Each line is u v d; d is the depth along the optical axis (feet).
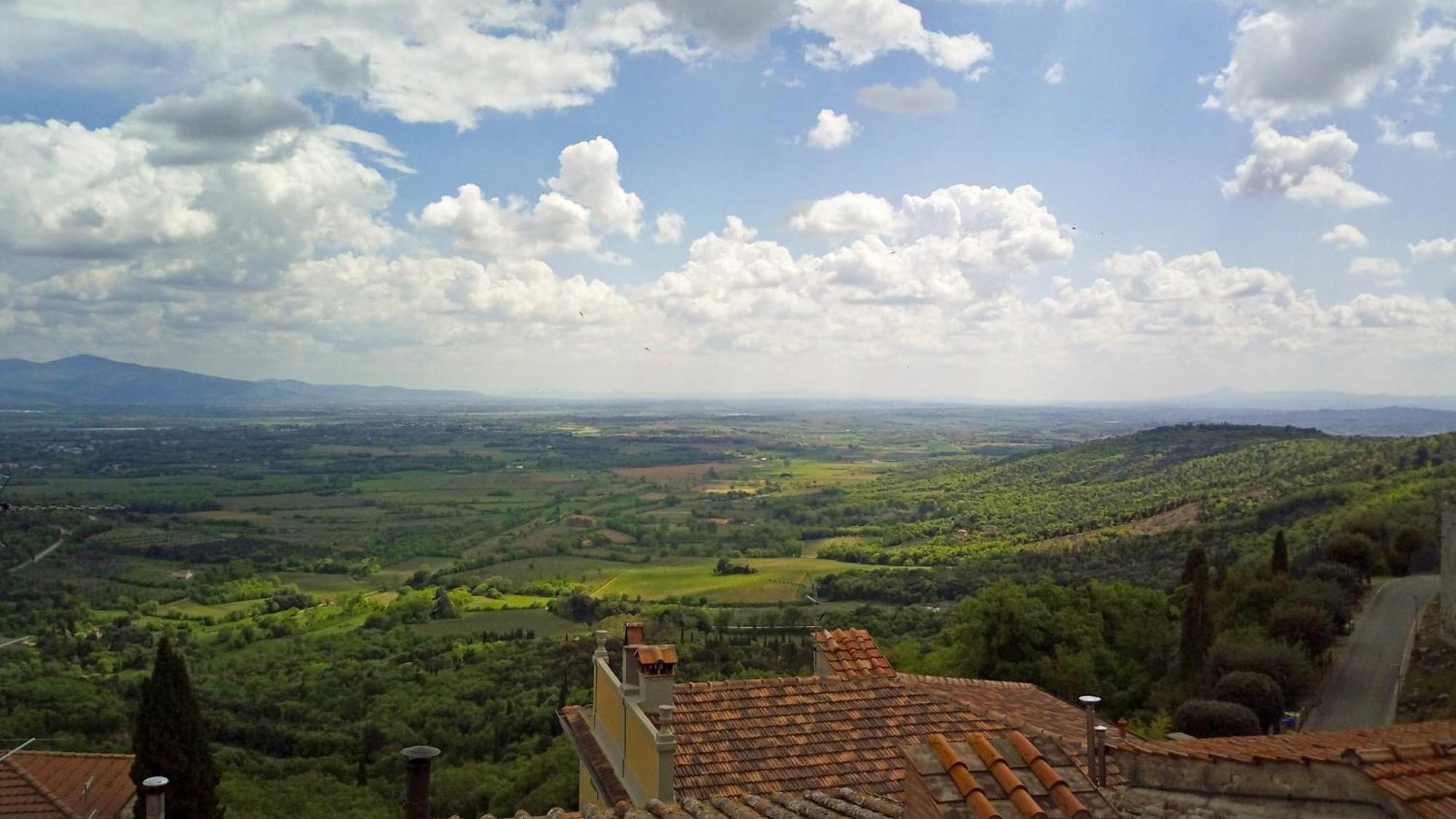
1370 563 224.12
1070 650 175.52
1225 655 153.38
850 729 65.51
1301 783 44.45
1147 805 48.34
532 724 258.78
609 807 61.98
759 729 64.59
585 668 315.37
